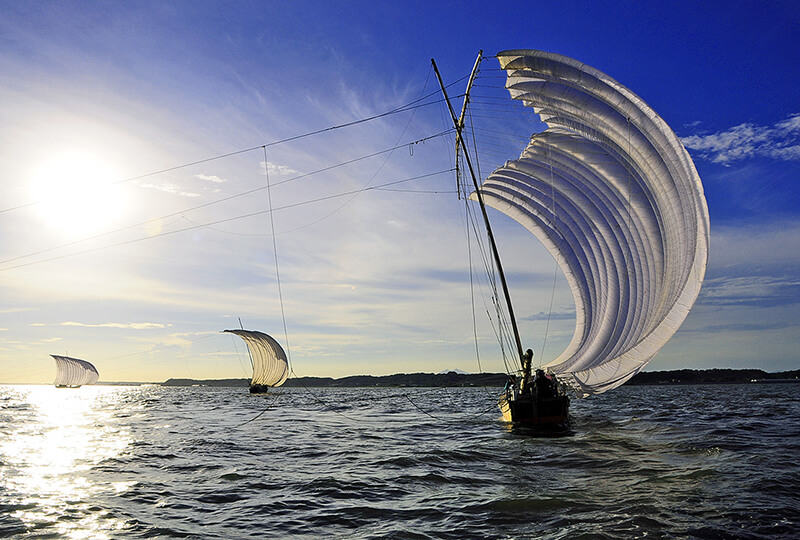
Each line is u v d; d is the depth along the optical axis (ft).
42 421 130.93
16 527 37.70
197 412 169.68
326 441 85.71
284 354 343.67
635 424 102.99
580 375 91.61
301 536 35.14
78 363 525.75
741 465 55.88
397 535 34.65
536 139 108.88
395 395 343.26
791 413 131.44
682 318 76.18
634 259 102.58
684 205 79.51
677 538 32.58
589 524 35.42
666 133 77.56
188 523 38.50
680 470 53.36
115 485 51.83
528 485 48.08
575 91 87.04
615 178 101.09
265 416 146.92
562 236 124.88
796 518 36.55
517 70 90.58
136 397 331.98
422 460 63.57
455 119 110.42
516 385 102.63
